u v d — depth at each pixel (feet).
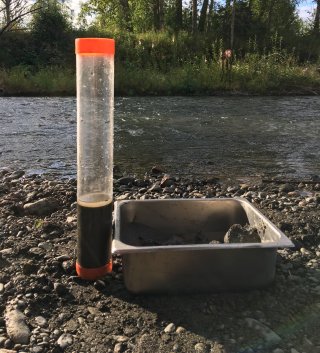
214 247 2.05
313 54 19.29
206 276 2.15
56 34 18.21
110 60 2.18
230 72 14.39
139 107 10.57
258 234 2.46
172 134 7.50
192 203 2.72
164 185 4.59
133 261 2.11
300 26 23.03
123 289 2.25
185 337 1.90
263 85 14.08
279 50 17.85
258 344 1.86
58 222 3.19
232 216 2.75
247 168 5.50
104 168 2.22
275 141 7.05
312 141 7.07
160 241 2.63
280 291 2.24
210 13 21.88
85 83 2.17
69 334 1.92
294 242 2.90
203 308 2.09
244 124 8.43
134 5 22.91
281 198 4.12
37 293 2.20
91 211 2.22
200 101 11.90
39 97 12.42
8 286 2.26
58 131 7.52
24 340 1.88
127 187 4.55
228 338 1.90
